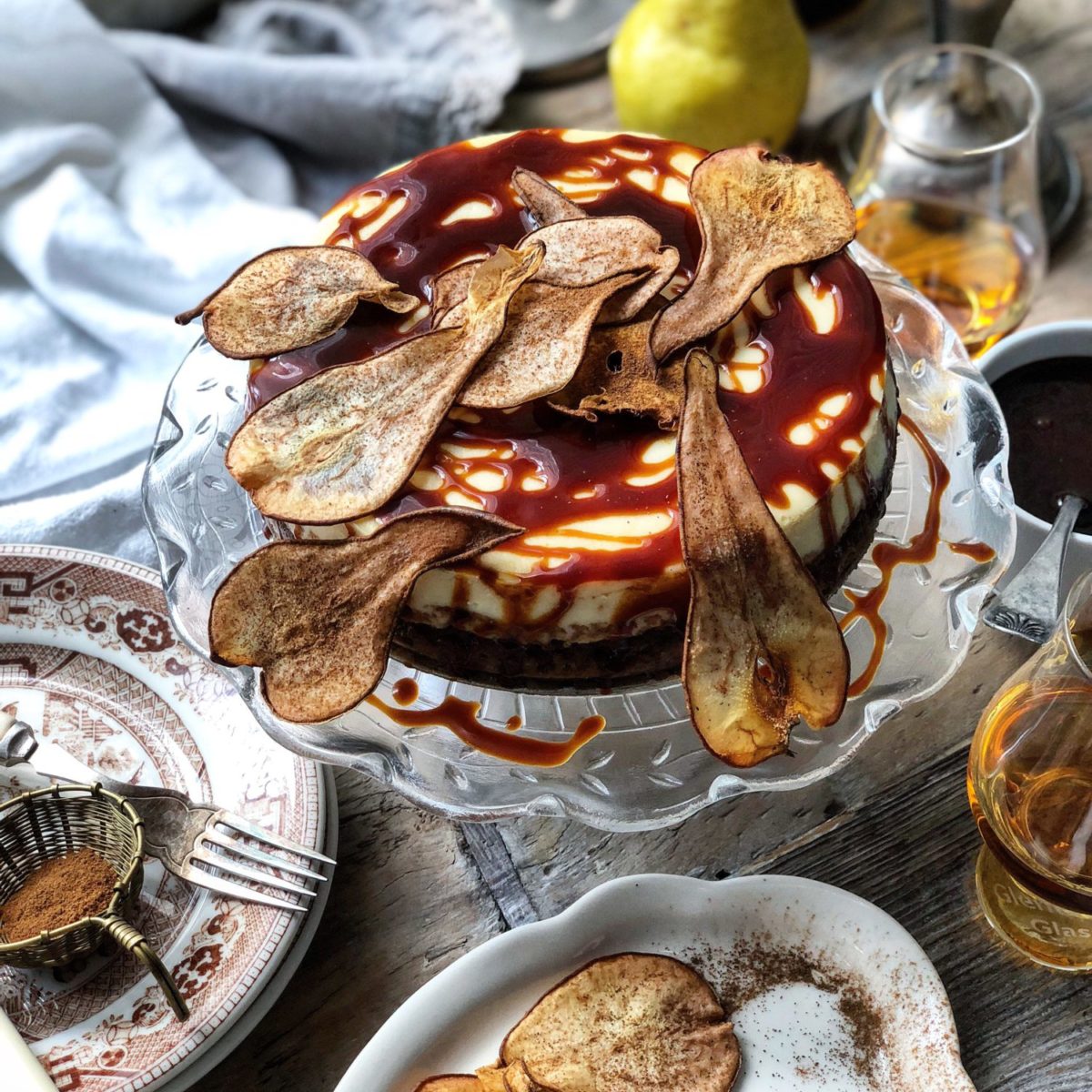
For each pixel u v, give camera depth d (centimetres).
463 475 67
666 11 83
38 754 71
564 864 70
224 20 96
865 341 69
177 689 73
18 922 67
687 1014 66
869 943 67
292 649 64
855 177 85
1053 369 75
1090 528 72
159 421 76
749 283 68
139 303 85
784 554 64
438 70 91
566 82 93
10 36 87
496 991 66
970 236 83
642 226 68
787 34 84
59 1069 65
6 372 84
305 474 66
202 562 72
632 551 66
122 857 69
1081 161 88
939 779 72
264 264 69
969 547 71
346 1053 67
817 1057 66
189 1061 65
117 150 89
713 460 65
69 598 74
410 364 67
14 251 85
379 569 64
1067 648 65
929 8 91
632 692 69
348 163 94
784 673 64
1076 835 65
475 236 72
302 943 68
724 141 85
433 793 68
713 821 71
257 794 70
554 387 66
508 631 68
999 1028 67
